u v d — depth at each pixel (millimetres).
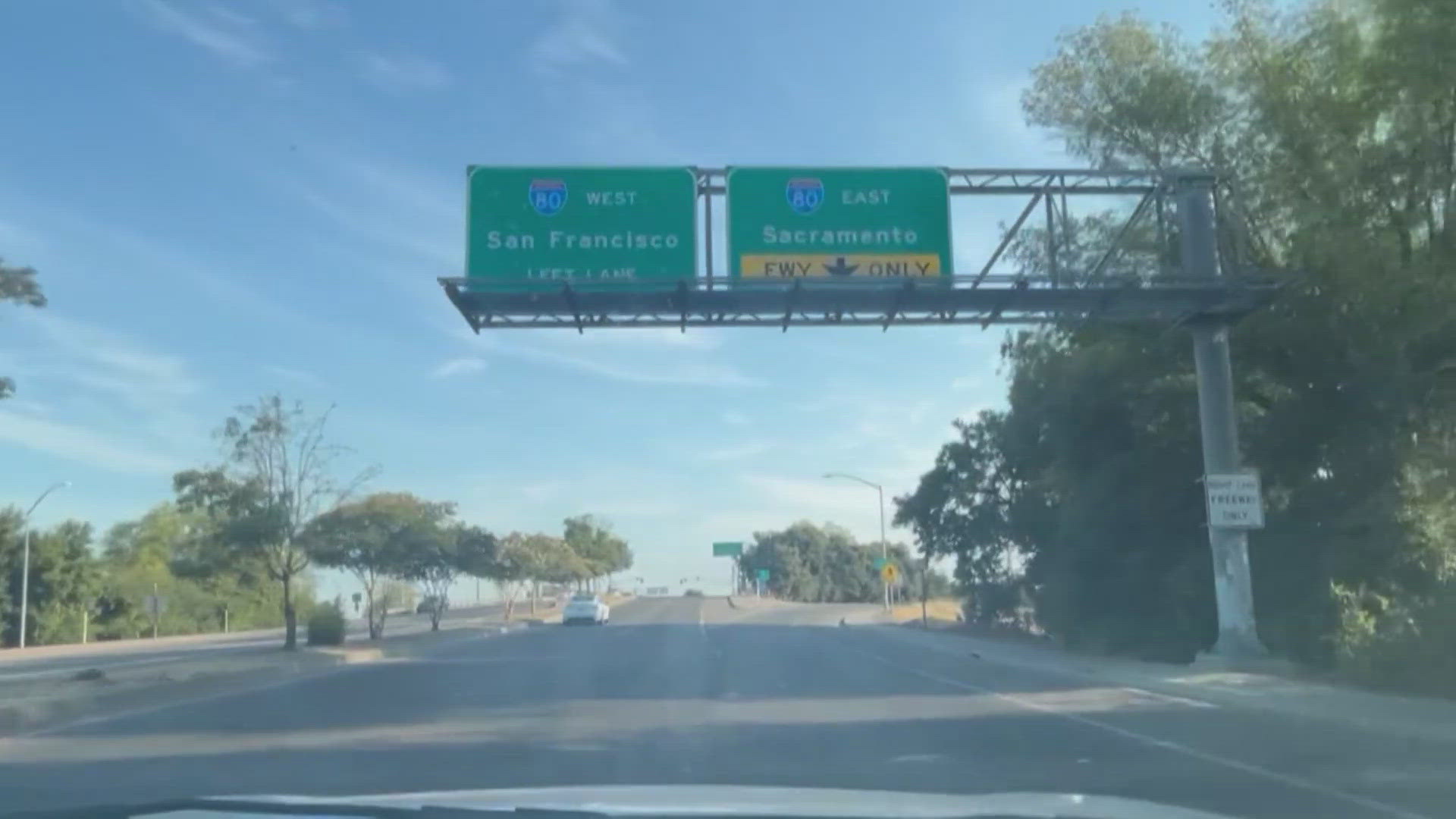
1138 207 24562
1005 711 19594
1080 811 4348
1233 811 11031
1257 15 25672
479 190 23406
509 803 4629
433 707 21125
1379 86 22203
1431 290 23156
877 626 57875
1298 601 26797
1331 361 25453
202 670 29672
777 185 23609
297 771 13820
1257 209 25875
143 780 13445
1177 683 22359
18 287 21875
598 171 23547
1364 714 17375
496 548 58875
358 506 46281
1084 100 28109
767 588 148500
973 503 47344
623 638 47281
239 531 36812
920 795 4926
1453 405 25203
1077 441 32281
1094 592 33844
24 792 12656
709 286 22875
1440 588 23750
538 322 23578
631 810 4367
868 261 23484
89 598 74750
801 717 18766
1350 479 26266
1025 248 27203
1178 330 26062
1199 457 30500
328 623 42562
